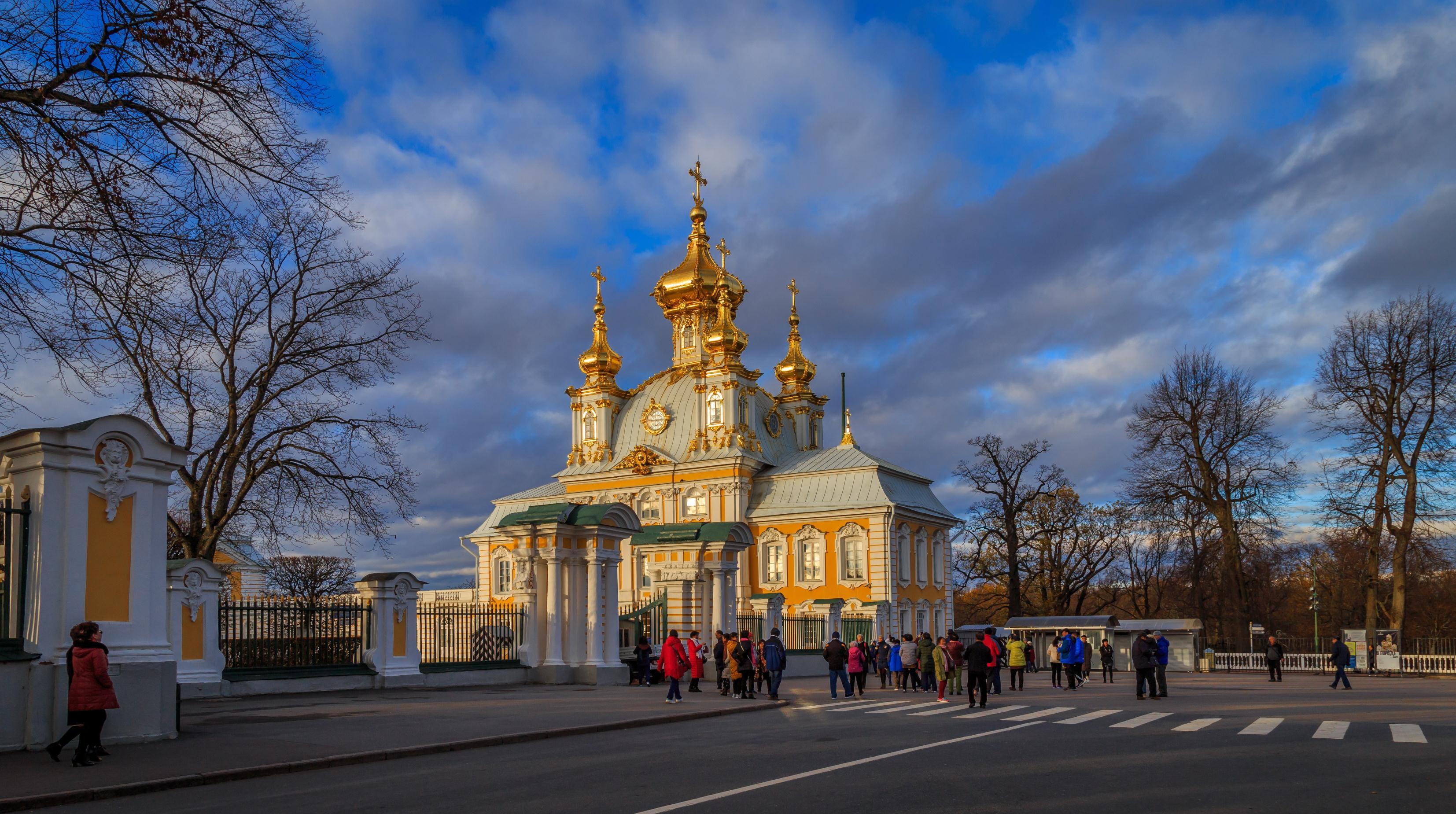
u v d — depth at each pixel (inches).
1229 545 2121.1
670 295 3380.9
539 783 513.7
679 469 2898.6
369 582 1137.4
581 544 1286.9
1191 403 2194.9
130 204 687.1
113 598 661.3
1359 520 1988.2
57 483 644.1
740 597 2723.9
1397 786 496.7
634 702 976.9
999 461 2787.9
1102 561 2822.3
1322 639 2233.0
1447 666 1839.3
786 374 3341.5
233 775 542.9
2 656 605.6
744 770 552.4
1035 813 431.5
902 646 1332.4
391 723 765.9
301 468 1280.8
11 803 465.4
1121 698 1139.9
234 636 1047.6
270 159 718.5
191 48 669.9
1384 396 1983.3
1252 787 493.7
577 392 3179.1
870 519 2642.7
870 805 448.5
